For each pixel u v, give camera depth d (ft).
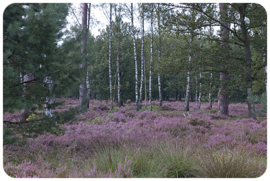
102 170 13.60
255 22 41.70
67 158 16.78
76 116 21.09
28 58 18.06
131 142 20.02
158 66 48.62
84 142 20.59
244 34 43.80
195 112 61.52
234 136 23.81
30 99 17.98
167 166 14.38
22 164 14.52
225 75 48.88
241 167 13.42
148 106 93.09
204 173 13.69
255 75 42.83
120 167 12.77
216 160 14.37
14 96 17.29
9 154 16.81
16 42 18.06
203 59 43.68
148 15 48.49
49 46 18.66
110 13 73.05
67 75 20.07
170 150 15.75
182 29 46.21
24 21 17.34
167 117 44.39
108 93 112.68
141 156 15.08
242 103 94.89
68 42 20.33
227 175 13.23
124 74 117.39
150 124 32.45
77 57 19.90
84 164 15.28
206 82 45.50
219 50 44.39
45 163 15.34
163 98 166.50
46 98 19.71
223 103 50.31
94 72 111.34
